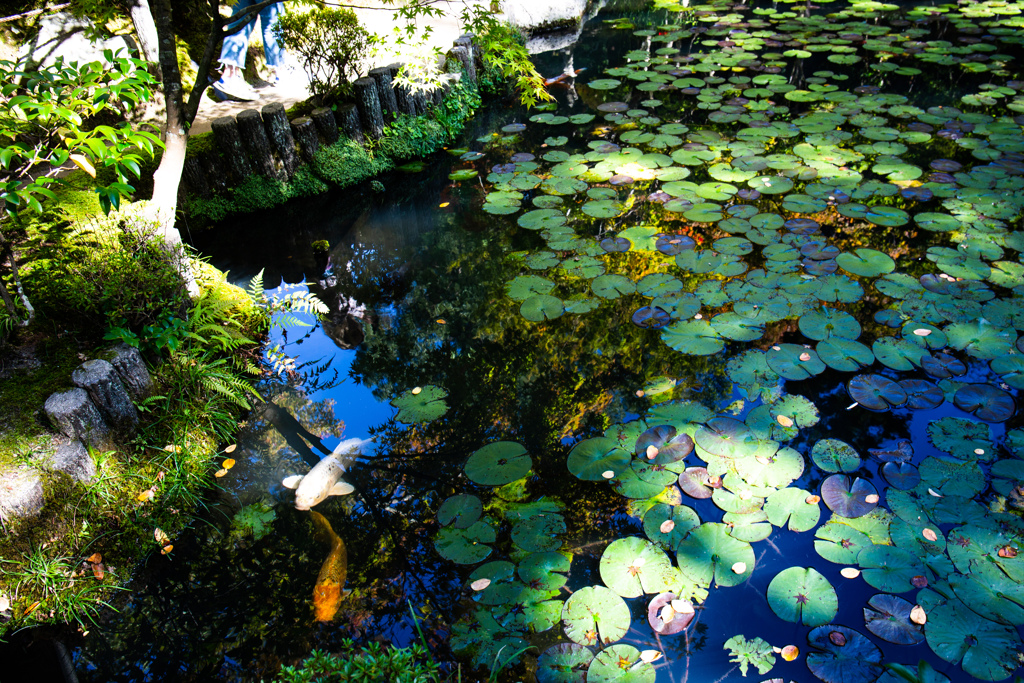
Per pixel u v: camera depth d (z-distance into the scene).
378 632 2.76
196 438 3.70
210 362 4.20
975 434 3.34
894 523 2.90
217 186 5.91
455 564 2.98
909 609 2.58
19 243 4.02
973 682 2.34
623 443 3.46
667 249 4.99
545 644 2.61
